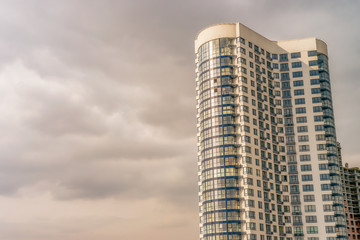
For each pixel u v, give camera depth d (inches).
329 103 6392.7
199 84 6112.2
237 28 6028.5
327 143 6136.8
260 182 5585.6
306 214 5812.0
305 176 5979.3
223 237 5216.5
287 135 6181.1
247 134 5629.9
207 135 5718.5
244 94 5792.3
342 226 5792.3
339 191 5974.4
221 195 5374.0
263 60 6289.4
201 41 6171.3
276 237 5556.1
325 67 6525.6
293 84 6378.0
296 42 6520.7
